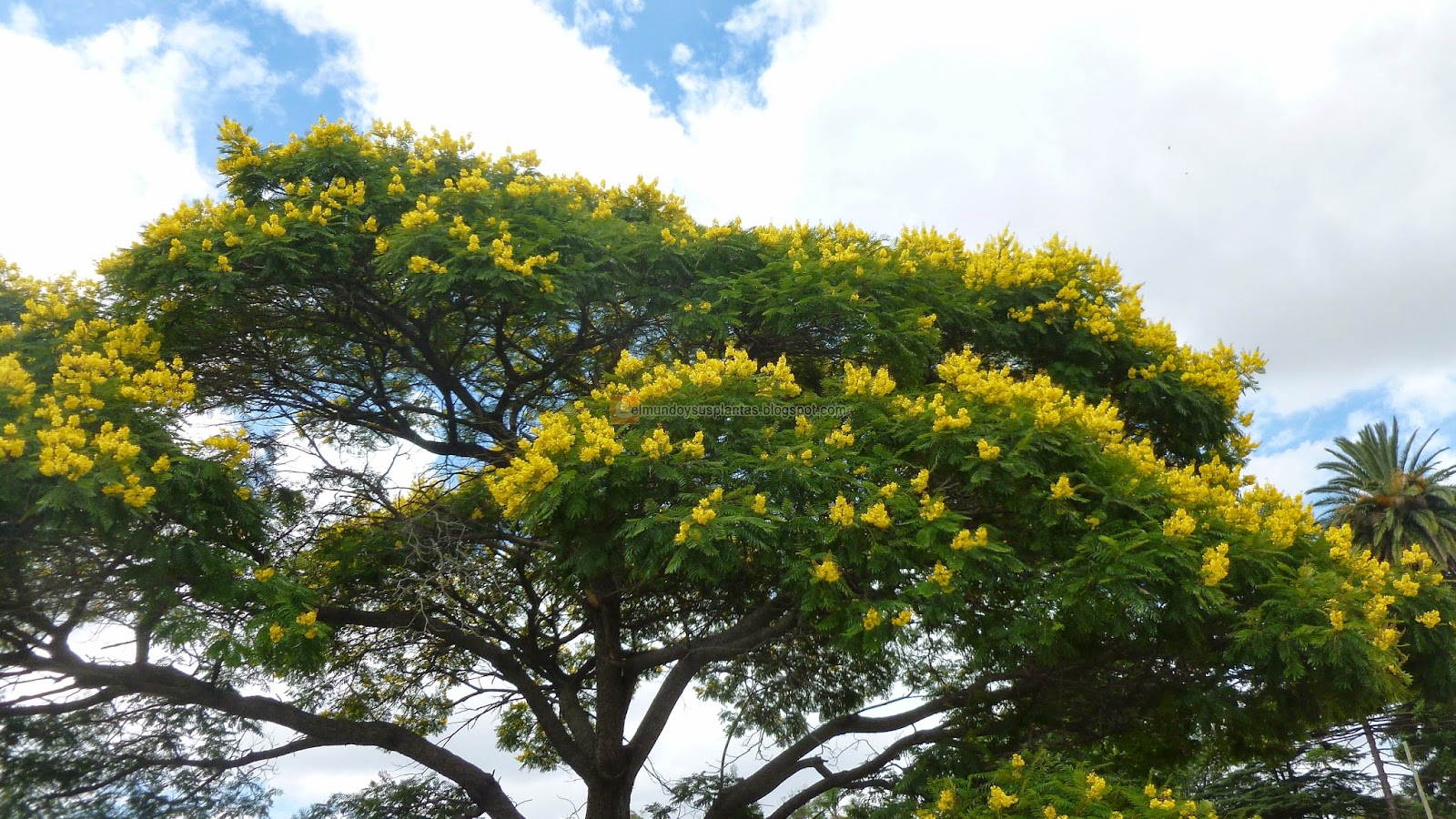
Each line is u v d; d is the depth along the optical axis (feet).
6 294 29.19
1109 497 24.30
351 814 36.45
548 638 38.86
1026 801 23.67
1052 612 23.29
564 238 30.30
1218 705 26.22
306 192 30.73
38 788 30.12
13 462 20.83
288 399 35.27
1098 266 36.50
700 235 34.04
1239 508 25.72
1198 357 35.40
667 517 21.86
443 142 34.55
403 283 29.48
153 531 22.75
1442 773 80.53
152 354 28.02
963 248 39.17
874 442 25.77
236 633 24.57
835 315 30.19
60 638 26.55
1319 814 82.43
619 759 33.83
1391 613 25.79
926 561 22.77
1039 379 28.27
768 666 36.78
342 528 33.63
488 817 34.88
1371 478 97.35
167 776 32.68
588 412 24.93
